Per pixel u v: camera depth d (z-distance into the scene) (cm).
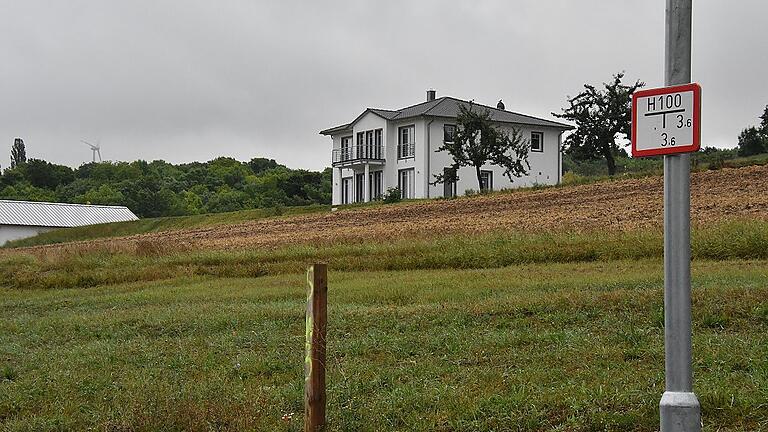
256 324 1345
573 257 2062
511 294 1431
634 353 929
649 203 3183
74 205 7862
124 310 1683
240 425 773
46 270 2703
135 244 3328
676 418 509
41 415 877
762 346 895
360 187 6134
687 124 505
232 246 3045
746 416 685
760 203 2683
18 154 16062
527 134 5912
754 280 1374
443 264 2191
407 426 755
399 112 6053
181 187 10931
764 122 5800
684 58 513
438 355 1027
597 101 5444
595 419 704
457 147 5300
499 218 3281
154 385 955
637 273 1641
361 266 2266
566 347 985
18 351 1284
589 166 8344
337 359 1039
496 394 801
